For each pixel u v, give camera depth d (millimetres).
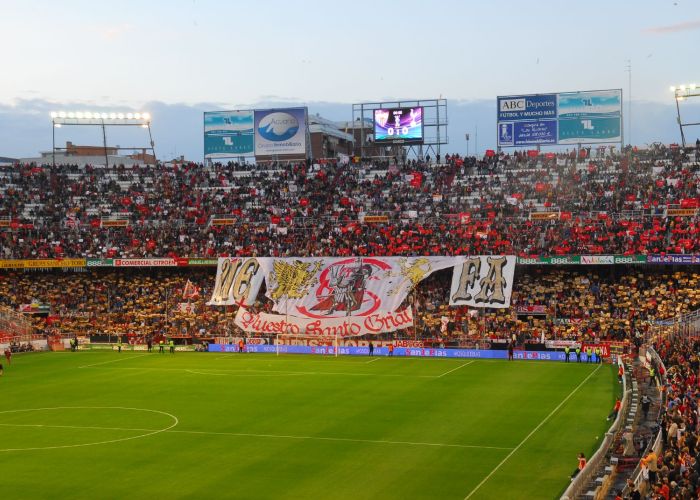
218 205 129875
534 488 43938
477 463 49031
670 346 77000
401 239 116375
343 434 56969
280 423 60875
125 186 136000
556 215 115125
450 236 115438
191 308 114938
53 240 124562
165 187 135125
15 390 77062
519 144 129125
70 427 60625
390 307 105312
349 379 81250
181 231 124562
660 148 128750
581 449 52031
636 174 122125
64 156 183000
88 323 114938
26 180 135625
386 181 131625
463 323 103625
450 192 126562
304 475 47000
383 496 42906
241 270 113375
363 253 114938
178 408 67250
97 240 124062
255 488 44625
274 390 75375
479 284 104312
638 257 101875
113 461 50844
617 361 88688
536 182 125312
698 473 38156
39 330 112250
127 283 121062
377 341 102938
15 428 60594
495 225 116188
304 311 107812
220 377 83875
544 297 105812
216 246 120625
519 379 79625
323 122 181000
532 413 63031
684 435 43125
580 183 122875
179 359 98875
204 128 140875
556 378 79875
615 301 102812
